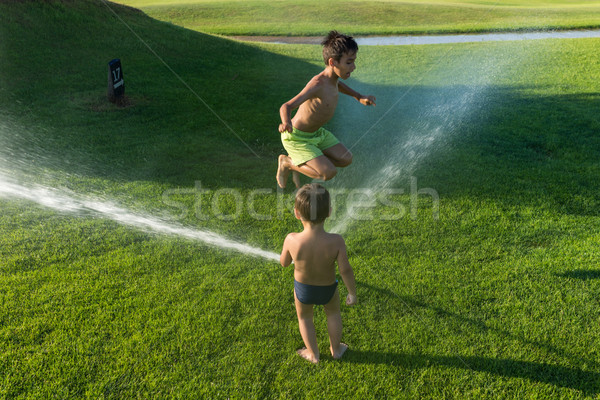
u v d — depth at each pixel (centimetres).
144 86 1018
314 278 301
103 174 624
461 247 465
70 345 330
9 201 534
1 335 336
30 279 397
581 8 2447
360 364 325
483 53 1484
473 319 366
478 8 2441
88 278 404
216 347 335
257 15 2328
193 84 1070
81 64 1082
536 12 2306
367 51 1543
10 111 827
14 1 1191
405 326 360
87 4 1362
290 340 346
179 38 1396
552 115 896
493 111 935
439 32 1922
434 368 321
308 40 1816
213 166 665
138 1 2895
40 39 1135
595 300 383
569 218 514
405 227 506
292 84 1139
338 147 394
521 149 732
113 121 824
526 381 310
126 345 333
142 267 424
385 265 438
